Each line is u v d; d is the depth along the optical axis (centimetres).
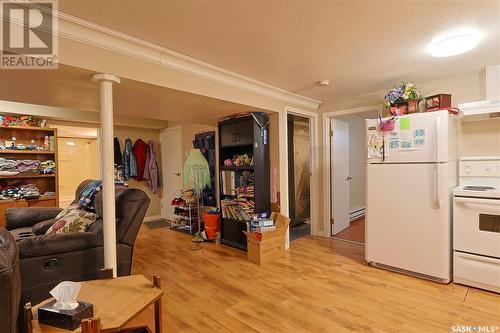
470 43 209
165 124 575
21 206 388
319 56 238
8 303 101
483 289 228
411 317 191
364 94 366
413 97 271
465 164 276
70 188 579
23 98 253
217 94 270
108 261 197
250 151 385
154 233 457
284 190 357
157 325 138
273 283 251
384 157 273
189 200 460
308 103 396
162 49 214
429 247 246
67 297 115
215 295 229
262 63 252
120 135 547
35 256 177
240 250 355
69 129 521
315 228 423
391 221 269
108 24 179
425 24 186
